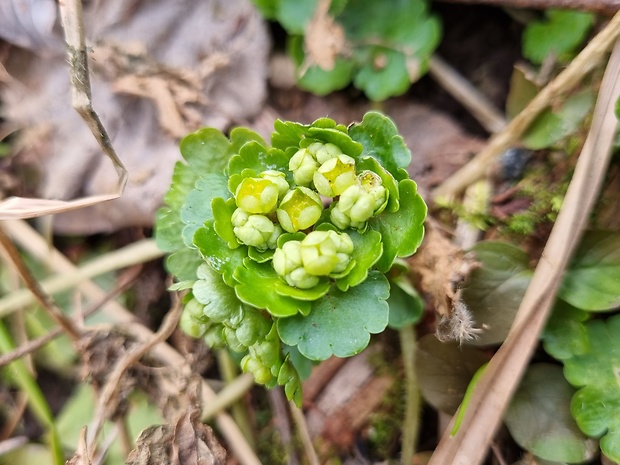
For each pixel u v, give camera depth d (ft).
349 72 0.24
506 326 0.19
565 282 0.18
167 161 0.24
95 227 0.25
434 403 0.20
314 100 0.25
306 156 0.16
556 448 0.18
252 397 0.23
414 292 0.19
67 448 0.23
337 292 0.17
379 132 0.17
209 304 0.17
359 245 0.16
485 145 0.23
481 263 0.19
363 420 0.22
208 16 0.25
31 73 0.25
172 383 0.21
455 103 0.25
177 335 0.23
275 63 0.25
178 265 0.18
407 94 0.25
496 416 0.17
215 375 0.23
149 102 0.24
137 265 0.24
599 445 0.18
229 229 0.17
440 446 0.18
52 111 0.25
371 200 0.16
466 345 0.19
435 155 0.24
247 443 0.22
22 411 0.23
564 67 0.22
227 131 0.25
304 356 0.18
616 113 0.17
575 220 0.17
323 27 0.24
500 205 0.21
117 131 0.25
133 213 0.24
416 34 0.23
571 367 0.18
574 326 0.18
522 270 0.19
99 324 0.23
